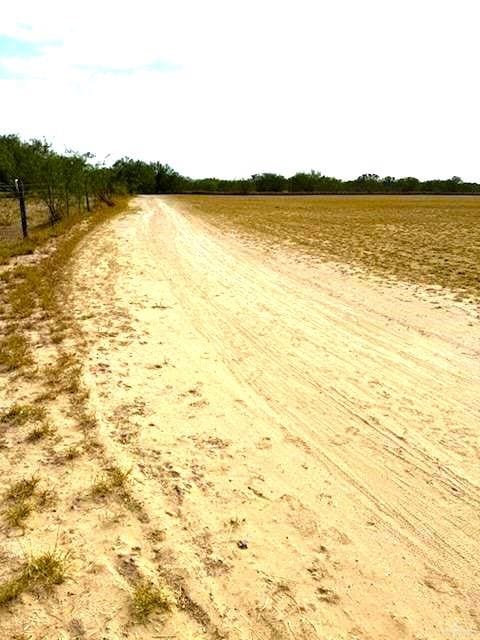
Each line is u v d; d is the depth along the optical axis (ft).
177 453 14.52
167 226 78.95
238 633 8.96
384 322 28.30
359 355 23.12
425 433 16.29
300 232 75.05
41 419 15.67
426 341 25.14
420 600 9.89
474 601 9.91
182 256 48.96
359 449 15.28
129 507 12.05
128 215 95.61
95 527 11.33
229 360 22.00
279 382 19.95
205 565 10.46
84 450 14.24
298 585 10.09
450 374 21.09
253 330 26.30
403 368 21.67
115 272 38.52
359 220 100.48
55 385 18.13
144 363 20.93
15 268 36.63
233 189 319.06
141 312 28.22
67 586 9.68
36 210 80.28
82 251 46.44
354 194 305.32
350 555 10.99
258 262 47.65
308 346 24.17
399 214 120.88
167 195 264.72
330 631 9.09
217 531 11.50
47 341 22.63
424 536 11.68
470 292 34.96
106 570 10.12
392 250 55.72
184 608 9.41
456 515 12.44
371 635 9.06
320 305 31.86
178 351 22.63
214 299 32.45
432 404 18.34
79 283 33.94
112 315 27.17
